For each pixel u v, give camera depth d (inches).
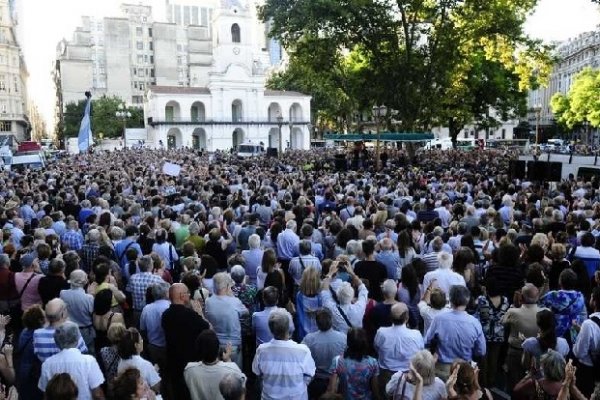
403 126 1389.0
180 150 2273.6
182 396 235.8
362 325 249.1
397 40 1330.0
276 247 387.5
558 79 5039.4
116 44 4313.5
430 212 476.7
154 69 4554.6
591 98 2492.6
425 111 1403.8
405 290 283.7
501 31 1267.2
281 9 1262.3
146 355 305.6
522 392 185.3
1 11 3307.1
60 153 2290.8
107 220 428.8
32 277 302.2
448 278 279.6
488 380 271.0
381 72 1352.1
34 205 566.3
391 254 332.5
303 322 262.7
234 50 3385.8
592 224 433.4
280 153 1865.2
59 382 156.3
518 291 258.8
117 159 1539.1
